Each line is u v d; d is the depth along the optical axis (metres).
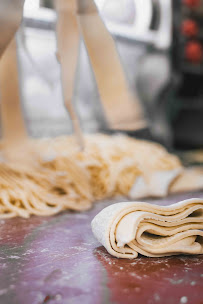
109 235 0.35
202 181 0.75
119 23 1.05
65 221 0.49
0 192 0.53
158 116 1.17
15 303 0.27
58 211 0.53
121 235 0.34
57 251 0.37
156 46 1.13
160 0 1.11
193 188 0.71
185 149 1.31
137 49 1.10
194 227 0.36
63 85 0.44
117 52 0.43
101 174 0.67
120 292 0.28
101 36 0.42
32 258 0.35
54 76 0.89
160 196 0.64
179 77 1.20
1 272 0.32
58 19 0.42
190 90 1.33
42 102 0.89
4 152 0.62
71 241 0.41
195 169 0.89
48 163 0.65
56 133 0.90
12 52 0.54
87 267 0.33
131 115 0.46
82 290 0.29
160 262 0.34
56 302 0.27
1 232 0.44
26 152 0.63
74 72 0.44
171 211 0.36
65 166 0.64
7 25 0.38
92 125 0.98
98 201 0.62
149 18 1.11
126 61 1.08
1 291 0.29
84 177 0.64
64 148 0.73
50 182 0.59
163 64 1.13
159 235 0.37
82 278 0.31
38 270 0.32
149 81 1.12
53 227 0.46
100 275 0.31
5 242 0.41
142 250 0.35
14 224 0.48
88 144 0.74
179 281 0.30
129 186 0.68
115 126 0.46
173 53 1.17
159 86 1.14
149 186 0.66
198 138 1.31
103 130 0.99
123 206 0.35
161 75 1.13
